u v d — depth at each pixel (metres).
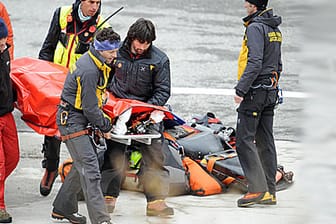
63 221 22.41
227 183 26.14
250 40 23.53
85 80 20.22
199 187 25.55
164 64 23.17
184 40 55.28
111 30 20.28
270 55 24.00
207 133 27.62
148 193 23.14
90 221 22.33
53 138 24.86
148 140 22.58
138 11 62.72
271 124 24.91
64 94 20.86
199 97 42.62
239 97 23.47
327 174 26.91
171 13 63.06
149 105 22.44
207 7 66.44
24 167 29.00
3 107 22.19
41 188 25.33
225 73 48.28
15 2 64.75
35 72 23.17
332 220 22.91
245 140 24.23
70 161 25.17
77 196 24.12
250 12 24.22
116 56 21.30
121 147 23.16
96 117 20.41
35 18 59.91
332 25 33.38
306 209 23.77
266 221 22.78
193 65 49.47
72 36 24.70
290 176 27.05
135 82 23.22
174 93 43.19
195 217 23.12
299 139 32.16
